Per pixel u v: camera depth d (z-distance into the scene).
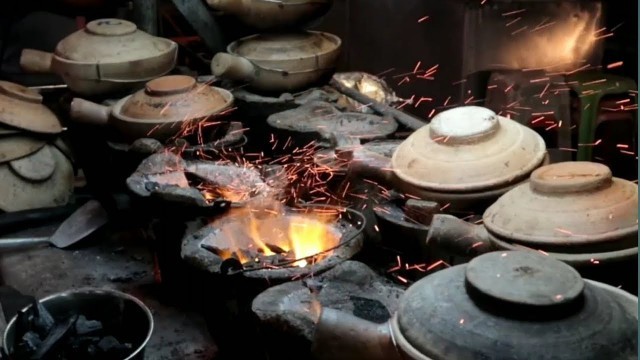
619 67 3.36
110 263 2.48
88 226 2.64
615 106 3.14
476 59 3.21
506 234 1.67
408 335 1.34
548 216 1.64
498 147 1.94
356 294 1.68
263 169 2.30
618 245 1.58
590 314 1.28
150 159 2.33
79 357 1.68
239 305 1.81
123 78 2.93
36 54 3.08
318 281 1.73
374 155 2.12
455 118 2.02
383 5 3.62
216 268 1.83
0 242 2.61
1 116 2.80
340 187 2.17
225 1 3.01
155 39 3.09
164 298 2.23
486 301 1.31
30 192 2.86
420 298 1.40
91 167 2.97
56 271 2.45
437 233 1.76
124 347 1.68
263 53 3.03
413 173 1.97
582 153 3.16
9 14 3.62
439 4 3.28
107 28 3.01
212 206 2.04
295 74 2.96
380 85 3.38
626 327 1.29
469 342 1.27
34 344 1.67
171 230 2.12
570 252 1.60
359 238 1.92
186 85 2.63
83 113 2.69
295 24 3.12
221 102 2.65
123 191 2.64
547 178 1.70
